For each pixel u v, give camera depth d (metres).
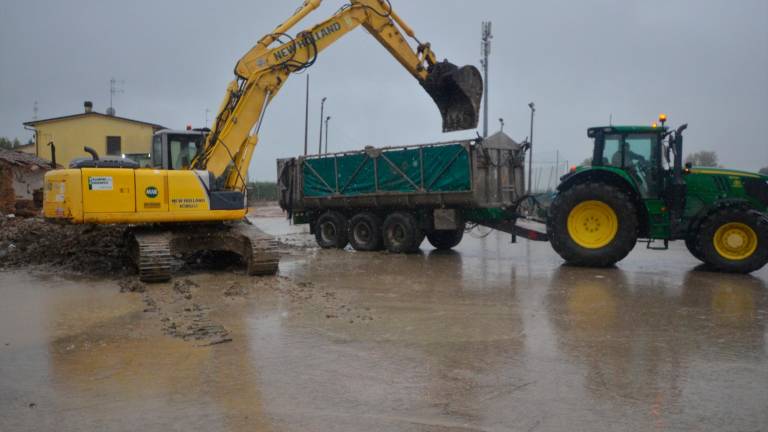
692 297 9.05
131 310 8.36
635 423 4.45
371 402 4.89
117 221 10.89
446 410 4.71
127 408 4.80
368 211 16.27
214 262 13.24
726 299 8.88
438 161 14.54
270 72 13.66
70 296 9.42
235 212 11.95
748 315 7.83
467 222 15.22
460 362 5.93
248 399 4.97
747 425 4.41
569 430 4.34
